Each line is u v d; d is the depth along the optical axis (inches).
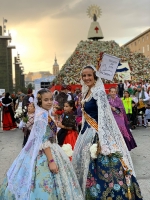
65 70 1314.0
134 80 1274.6
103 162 138.3
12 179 133.3
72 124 226.1
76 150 150.8
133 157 271.6
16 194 128.8
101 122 138.9
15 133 454.6
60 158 135.7
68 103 229.1
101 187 136.8
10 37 974.4
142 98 486.9
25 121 239.6
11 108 498.6
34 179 128.9
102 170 137.9
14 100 610.5
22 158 136.9
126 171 138.0
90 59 1409.9
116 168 137.3
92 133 145.6
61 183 130.3
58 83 1176.2
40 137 131.1
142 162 252.4
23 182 130.5
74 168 147.7
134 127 464.1
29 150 136.6
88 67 151.8
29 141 136.6
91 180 139.6
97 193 137.0
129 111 434.9
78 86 1078.4
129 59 1457.9
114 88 262.5
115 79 1081.4
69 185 132.2
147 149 304.0
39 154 133.7
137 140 359.3
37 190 126.9
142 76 1328.7
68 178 134.1
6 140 387.9
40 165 131.3
